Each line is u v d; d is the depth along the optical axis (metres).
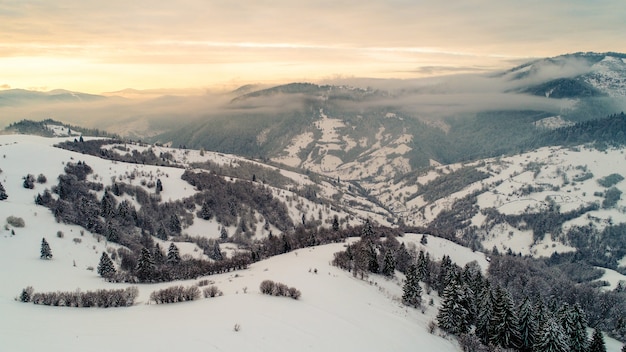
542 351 87.31
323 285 110.50
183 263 166.00
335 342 72.56
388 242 197.25
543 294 168.12
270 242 199.75
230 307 82.56
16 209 185.62
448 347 91.38
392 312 103.44
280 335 70.12
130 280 133.88
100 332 66.75
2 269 128.50
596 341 94.50
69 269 143.25
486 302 103.81
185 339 64.44
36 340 60.44
